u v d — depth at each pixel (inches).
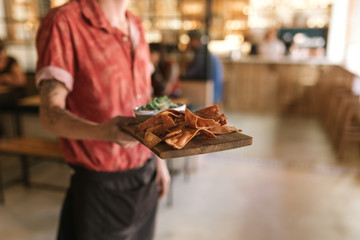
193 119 28.0
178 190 112.3
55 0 204.5
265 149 154.5
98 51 39.1
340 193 110.2
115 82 40.3
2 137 141.3
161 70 128.6
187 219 94.4
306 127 196.9
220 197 107.5
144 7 232.2
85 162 42.0
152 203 49.5
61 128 34.9
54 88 37.4
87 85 39.3
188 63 158.1
